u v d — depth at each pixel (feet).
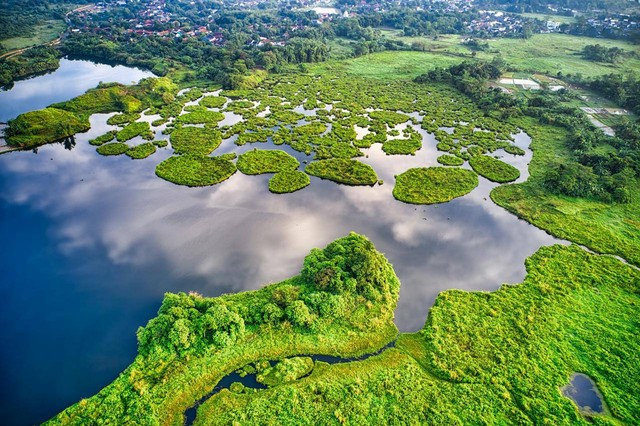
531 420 159.22
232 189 324.80
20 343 201.26
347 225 286.05
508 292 226.17
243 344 189.37
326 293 209.05
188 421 160.76
